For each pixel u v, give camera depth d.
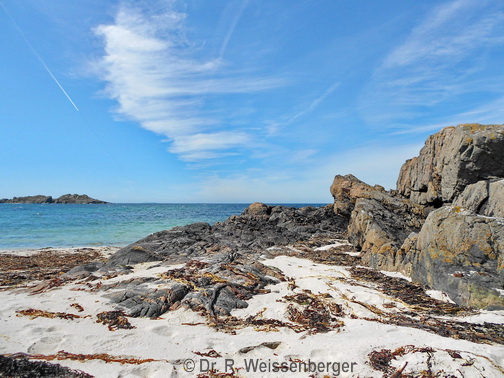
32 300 8.09
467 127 13.41
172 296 8.15
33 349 5.41
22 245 23.06
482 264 8.80
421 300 8.59
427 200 17.14
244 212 28.58
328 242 19.67
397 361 5.02
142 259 12.70
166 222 41.50
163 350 5.56
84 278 10.41
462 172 13.27
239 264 11.72
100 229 32.62
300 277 11.06
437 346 5.47
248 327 6.76
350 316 7.48
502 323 6.86
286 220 25.83
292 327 6.76
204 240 17.62
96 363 4.99
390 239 13.55
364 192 19.95
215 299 8.23
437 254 9.73
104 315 7.09
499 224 9.17
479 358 4.90
